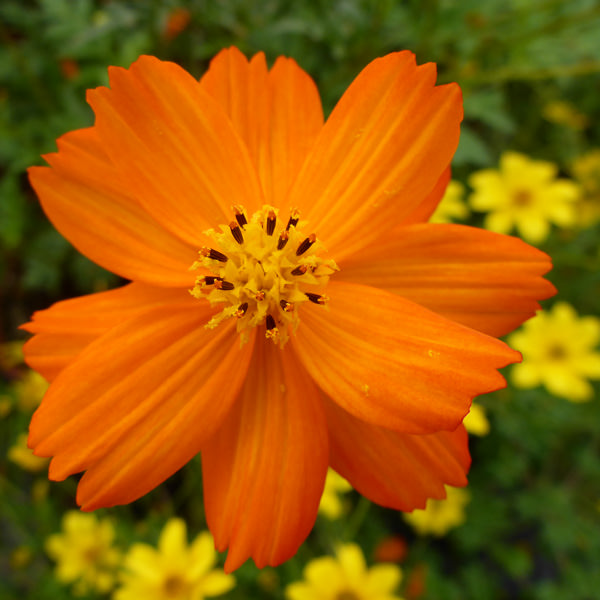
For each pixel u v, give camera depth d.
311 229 0.08
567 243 0.23
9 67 0.20
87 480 0.07
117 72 0.08
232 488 0.08
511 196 0.20
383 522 0.21
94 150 0.08
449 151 0.08
